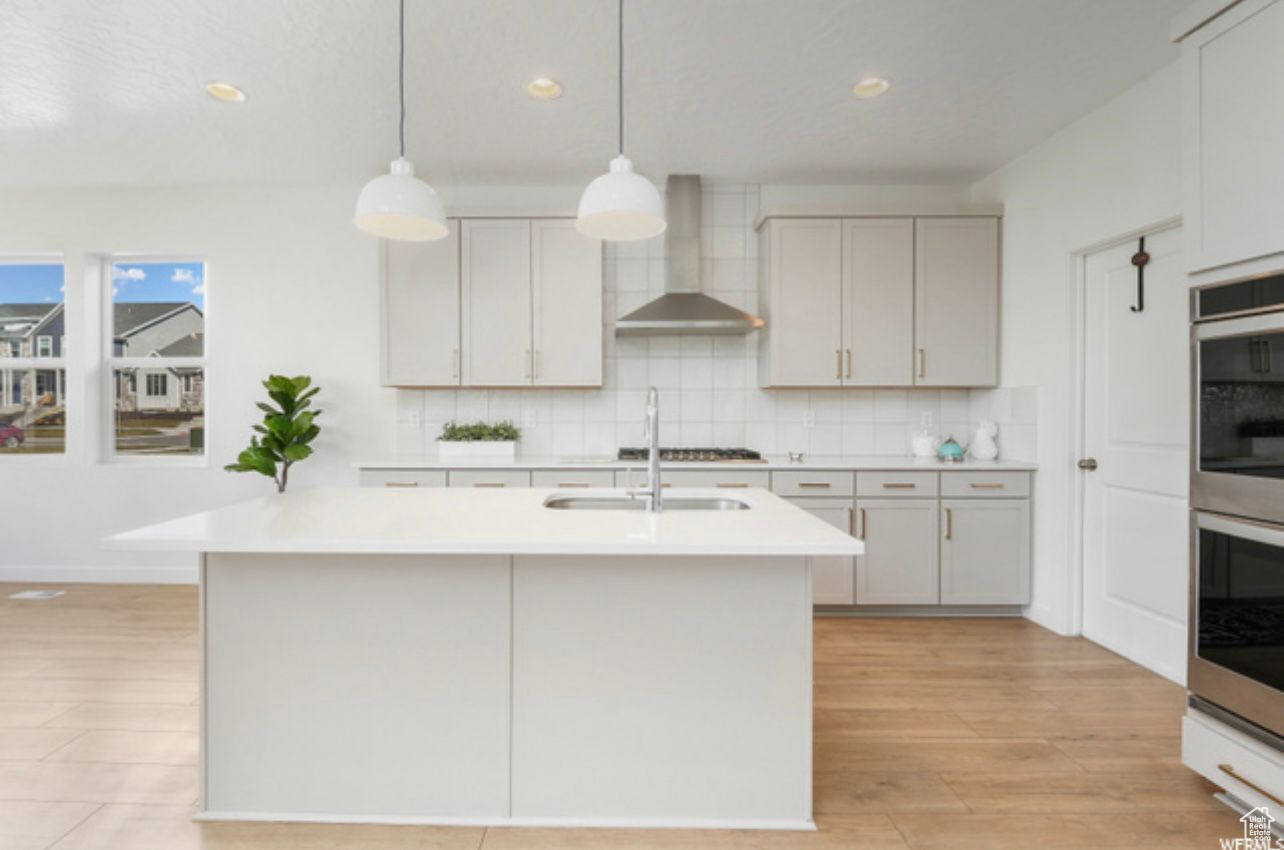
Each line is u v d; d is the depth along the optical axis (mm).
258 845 1758
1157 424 2908
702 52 2652
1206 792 2018
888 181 4176
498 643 1838
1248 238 1803
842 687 2787
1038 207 3576
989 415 4070
